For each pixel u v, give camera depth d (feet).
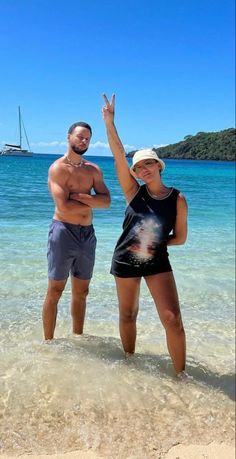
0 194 42.98
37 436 10.69
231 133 403.54
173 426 11.64
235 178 137.90
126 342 14.74
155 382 13.33
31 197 42.42
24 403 11.65
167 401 12.55
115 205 48.75
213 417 12.17
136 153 13.00
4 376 12.63
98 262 25.11
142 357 14.79
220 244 34.06
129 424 11.48
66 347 14.82
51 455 10.19
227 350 16.33
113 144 13.74
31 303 18.93
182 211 13.16
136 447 10.77
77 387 12.54
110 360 14.29
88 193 14.83
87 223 14.78
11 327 16.43
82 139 14.05
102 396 12.34
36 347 14.61
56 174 14.30
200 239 35.63
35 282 21.12
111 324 17.65
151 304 20.36
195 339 17.03
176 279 24.07
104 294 20.80
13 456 10.00
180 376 13.79
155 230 13.03
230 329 18.35
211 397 13.00
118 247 13.70
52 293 14.74
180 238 13.66
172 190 13.21
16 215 34.22
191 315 19.51
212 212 53.62
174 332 13.43
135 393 12.67
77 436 10.87
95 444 10.71
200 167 226.99
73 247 14.49
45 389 12.28
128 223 13.38
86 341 15.57
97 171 15.05
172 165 241.35
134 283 13.71
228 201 67.82
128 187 13.83
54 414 11.45
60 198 14.10
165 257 13.57
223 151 390.01
